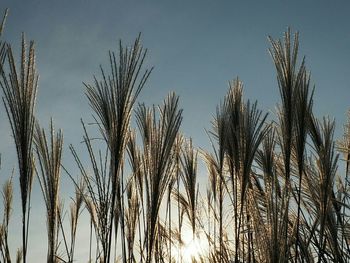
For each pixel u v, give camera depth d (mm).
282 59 3426
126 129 2762
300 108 3346
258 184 4531
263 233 2631
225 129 3980
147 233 2900
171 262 4758
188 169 4707
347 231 3824
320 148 3627
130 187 3916
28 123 2492
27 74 2502
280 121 3387
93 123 2814
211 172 4789
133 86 2779
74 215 4641
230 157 3748
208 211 4922
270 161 3723
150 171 2916
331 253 3621
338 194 4020
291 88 3352
